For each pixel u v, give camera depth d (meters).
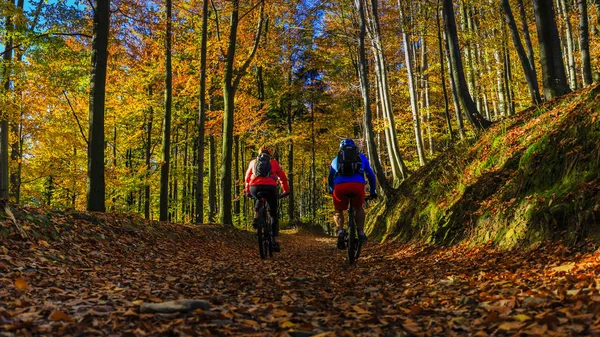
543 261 5.03
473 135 12.22
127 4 11.66
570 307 2.72
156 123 22.86
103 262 5.53
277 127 28.95
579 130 6.53
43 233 5.61
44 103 14.40
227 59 14.50
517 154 8.47
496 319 2.73
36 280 3.99
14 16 10.65
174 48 15.16
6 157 12.85
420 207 11.64
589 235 5.04
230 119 14.46
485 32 22.36
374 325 2.90
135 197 28.14
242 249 10.70
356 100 28.89
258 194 7.68
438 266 6.29
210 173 21.05
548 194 6.22
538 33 10.76
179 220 33.34
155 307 3.09
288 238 18.75
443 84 16.94
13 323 2.54
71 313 2.92
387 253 9.95
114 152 21.45
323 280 5.40
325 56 24.25
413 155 28.95
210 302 3.62
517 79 24.38
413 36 19.62
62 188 21.31
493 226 7.11
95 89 8.70
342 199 6.84
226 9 14.39
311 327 2.78
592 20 18.73
